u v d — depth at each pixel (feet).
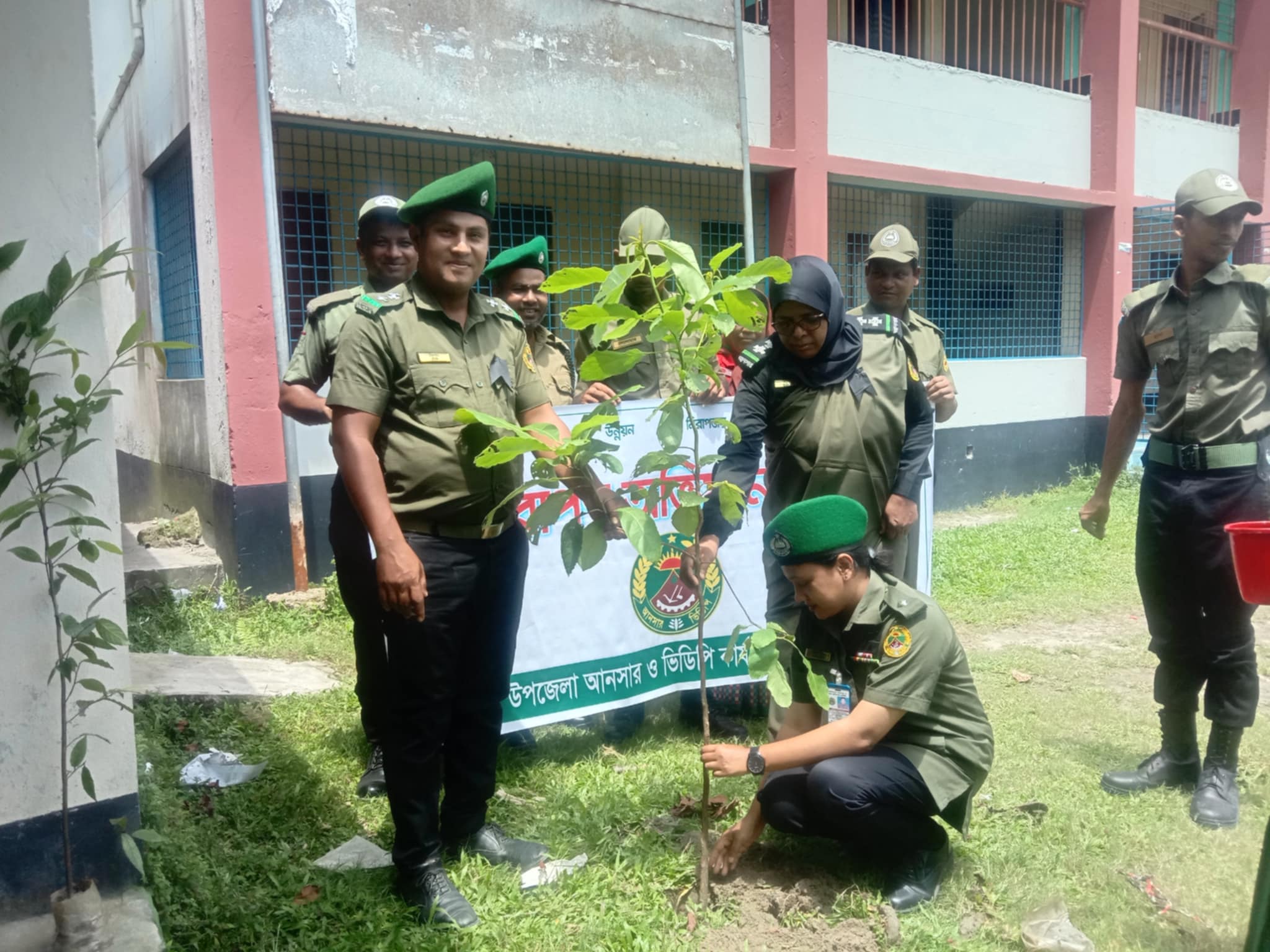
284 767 12.16
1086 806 11.37
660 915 8.95
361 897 9.10
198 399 22.35
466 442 8.87
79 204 7.84
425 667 8.86
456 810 9.95
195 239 21.38
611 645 13.78
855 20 32.99
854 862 9.89
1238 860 10.30
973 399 34.32
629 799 11.29
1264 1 42.24
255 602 19.79
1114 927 8.83
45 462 7.81
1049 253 38.22
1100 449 38.11
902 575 12.34
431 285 9.00
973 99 33.78
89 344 7.90
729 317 7.92
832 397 11.67
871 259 16.81
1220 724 11.63
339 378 8.68
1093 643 18.86
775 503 12.28
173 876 9.29
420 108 21.33
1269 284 11.54
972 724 9.67
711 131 25.81
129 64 25.52
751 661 8.34
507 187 25.26
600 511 9.05
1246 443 11.53
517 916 8.94
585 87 23.58
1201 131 41.91
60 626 7.45
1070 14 39.06
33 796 7.92
